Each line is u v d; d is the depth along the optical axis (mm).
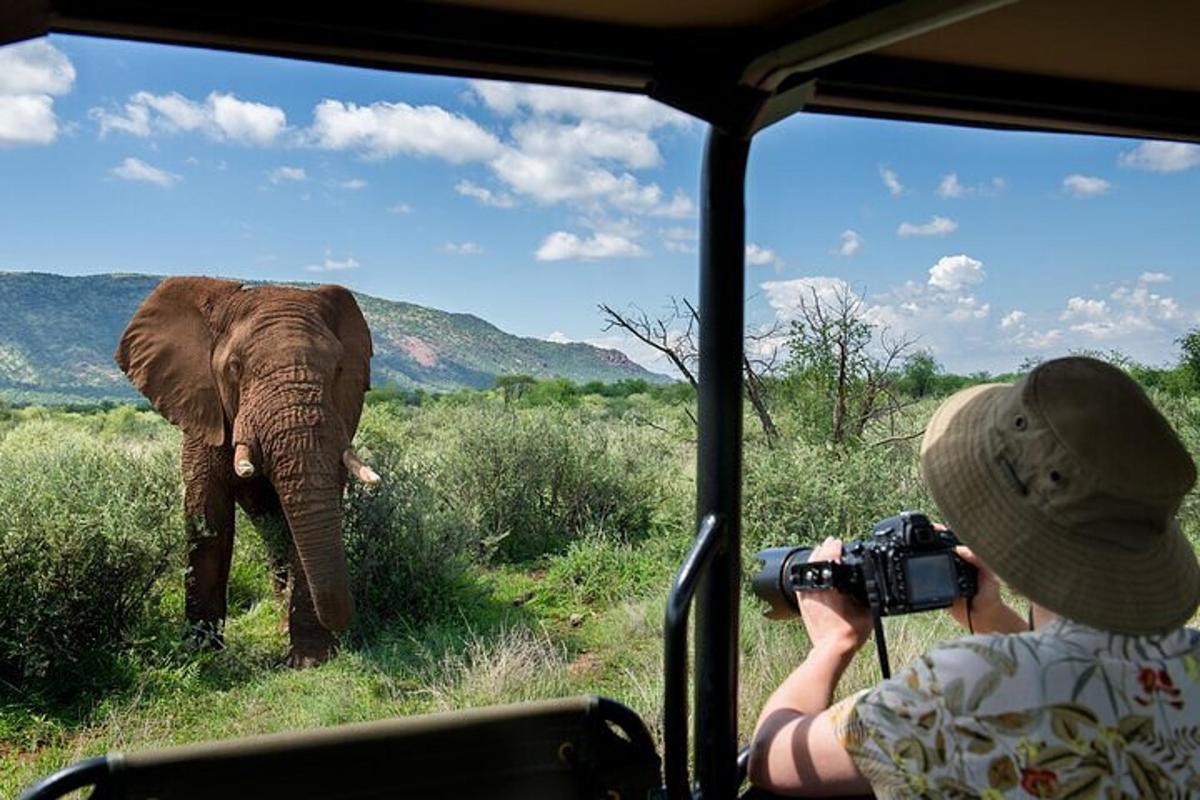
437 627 7281
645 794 1849
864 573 1793
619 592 8156
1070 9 1839
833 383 10086
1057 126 2334
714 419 1955
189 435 7602
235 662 6895
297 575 7266
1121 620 1395
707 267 1973
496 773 1781
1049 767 1358
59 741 5598
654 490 10812
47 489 6934
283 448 7082
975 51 2078
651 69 1916
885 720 1449
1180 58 2123
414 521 8008
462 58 1839
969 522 1470
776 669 5520
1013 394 1484
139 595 6801
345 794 1703
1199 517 8836
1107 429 1394
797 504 7934
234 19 1682
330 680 6457
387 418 12922
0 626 6141
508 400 12680
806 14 1765
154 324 7871
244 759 1650
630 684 5930
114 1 1611
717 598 1959
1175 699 1403
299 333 7594
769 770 1652
